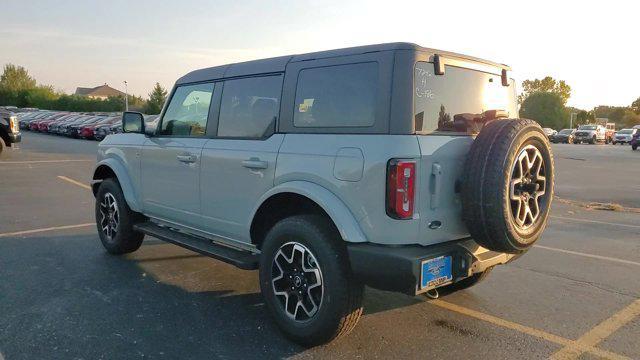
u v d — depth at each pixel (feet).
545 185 12.16
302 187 11.89
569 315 14.44
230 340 12.51
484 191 10.80
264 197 12.92
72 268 18.03
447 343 12.53
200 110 15.70
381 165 10.67
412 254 10.72
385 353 11.94
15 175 43.16
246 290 16.08
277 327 13.07
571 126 275.18
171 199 16.46
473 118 12.82
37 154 63.41
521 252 11.86
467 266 11.64
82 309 14.26
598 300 15.67
